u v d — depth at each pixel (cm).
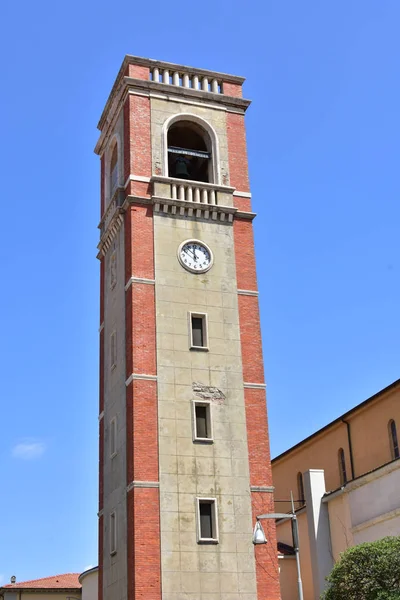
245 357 4394
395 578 3278
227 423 4206
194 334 4378
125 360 4316
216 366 4309
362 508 4403
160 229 4506
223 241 4616
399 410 4888
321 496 4775
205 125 4903
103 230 5034
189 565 3856
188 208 4591
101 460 4634
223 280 4522
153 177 4578
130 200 4512
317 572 4578
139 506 3891
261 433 4253
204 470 4062
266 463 4194
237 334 4425
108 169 5178
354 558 3422
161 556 3828
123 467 4144
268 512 4091
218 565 3903
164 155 4703
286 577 4972
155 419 4084
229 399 4266
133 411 4072
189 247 4525
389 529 4138
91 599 6297
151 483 3947
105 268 4978
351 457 5334
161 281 4388
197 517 3953
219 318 4428
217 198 4703
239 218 4716
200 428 4184
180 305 4375
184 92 4916
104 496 4447
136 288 4325
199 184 4681
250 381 4350
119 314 4528
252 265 4631
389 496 4191
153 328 4275
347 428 5438
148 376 4156
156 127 4772
